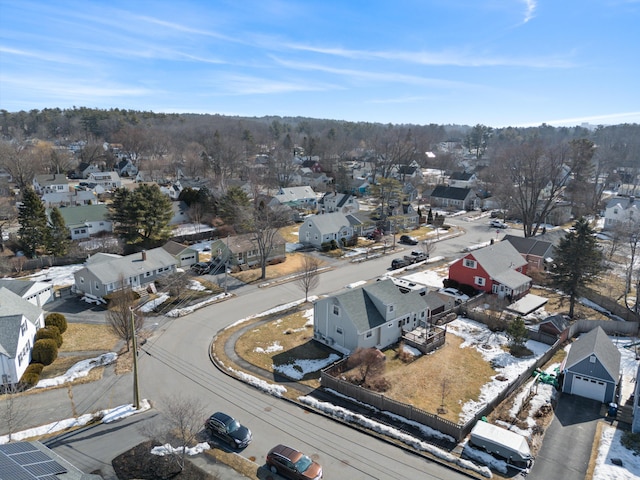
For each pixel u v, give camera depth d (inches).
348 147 7667.3
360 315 1389.0
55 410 1085.8
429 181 5241.1
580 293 1674.5
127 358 1353.3
